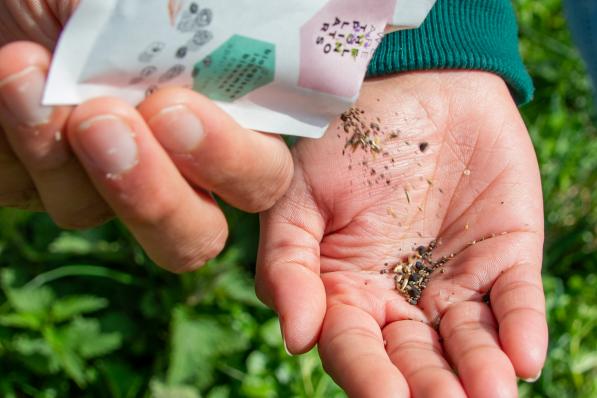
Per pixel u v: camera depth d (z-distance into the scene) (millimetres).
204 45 391
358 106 504
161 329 633
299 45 403
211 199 432
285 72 407
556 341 659
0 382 603
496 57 510
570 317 669
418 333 448
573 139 765
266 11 392
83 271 632
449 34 510
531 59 817
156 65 390
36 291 620
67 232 635
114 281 643
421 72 509
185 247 428
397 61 504
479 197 485
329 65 411
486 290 459
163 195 406
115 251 641
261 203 440
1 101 385
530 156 494
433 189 492
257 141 420
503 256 463
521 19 838
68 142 398
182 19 381
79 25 373
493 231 476
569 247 713
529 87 532
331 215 488
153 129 398
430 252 483
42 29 439
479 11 525
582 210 722
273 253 473
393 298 466
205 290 627
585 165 750
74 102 386
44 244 640
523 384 640
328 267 483
